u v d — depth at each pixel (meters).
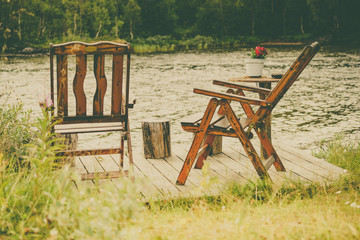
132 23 66.31
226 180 4.21
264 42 65.38
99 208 2.32
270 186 3.79
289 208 3.20
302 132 8.41
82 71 3.80
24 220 2.70
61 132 3.83
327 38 59.31
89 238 2.20
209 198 3.73
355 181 4.05
